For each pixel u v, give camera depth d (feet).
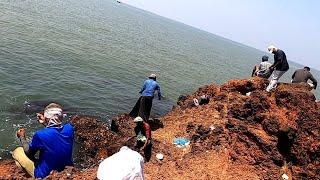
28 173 24.85
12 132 47.16
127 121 54.08
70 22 206.69
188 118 53.47
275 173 35.06
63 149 23.13
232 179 34.50
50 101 62.44
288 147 37.14
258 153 36.99
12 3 203.72
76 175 26.37
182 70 158.10
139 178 16.42
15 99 58.13
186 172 36.04
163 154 41.75
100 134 50.55
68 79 79.92
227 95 58.29
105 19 327.47
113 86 88.28
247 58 495.82
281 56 53.52
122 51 156.66
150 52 189.06
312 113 38.06
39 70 79.15
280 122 38.40
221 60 294.25
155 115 75.87
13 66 75.41
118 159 16.62
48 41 118.01
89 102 69.62
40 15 190.70
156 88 52.47
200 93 65.57
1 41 94.02
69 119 57.06
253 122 41.04
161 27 558.56
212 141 41.24
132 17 558.15
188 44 366.43
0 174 34.50
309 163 35.01
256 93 44.11
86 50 126.41
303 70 54.65
